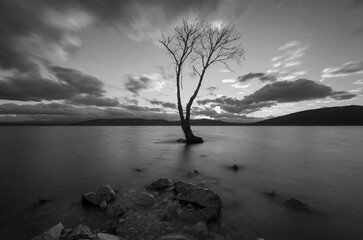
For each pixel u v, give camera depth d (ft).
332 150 64.34
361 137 138.92
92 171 34.01
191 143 86.07
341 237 13.74
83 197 19.83
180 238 12.34
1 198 21.02
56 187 24.93
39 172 33.37
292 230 14.56
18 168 36.60
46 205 18.92
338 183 26.96
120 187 24.77
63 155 52.44
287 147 73.46
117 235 13.21
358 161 44.37
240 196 21.72
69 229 13.91
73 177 30.04
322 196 21.85
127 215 16.07
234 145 79.61
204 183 26.81
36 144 86.89
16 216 16.63
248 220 15.97
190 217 15.44
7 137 143.64
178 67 84.69
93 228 14.33
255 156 50.96
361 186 25.64
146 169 35.70
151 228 14.07
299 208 18.13
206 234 13.34
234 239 13.26
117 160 44.98
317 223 15.65
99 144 84.84
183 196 19.13
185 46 83.46
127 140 107.45
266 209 18.16
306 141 103.71
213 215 16.28
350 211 17.92
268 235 13.82
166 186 24.02
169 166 38.37
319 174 32.07
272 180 28.50
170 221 15.23
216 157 49.21
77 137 139.85
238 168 36.73
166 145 78.48
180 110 86.63
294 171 34.37
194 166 38.42
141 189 23.89
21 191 23.40
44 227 14.84
